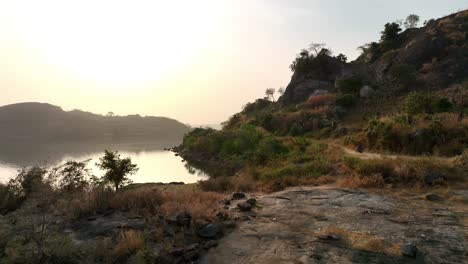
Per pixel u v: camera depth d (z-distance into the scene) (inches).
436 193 448.8
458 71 2234.3
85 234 319.6
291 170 721.0
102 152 4126.5
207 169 1745.8
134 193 441.1
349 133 1529.3
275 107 3604.8
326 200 440.5
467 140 827.4
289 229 331.3
